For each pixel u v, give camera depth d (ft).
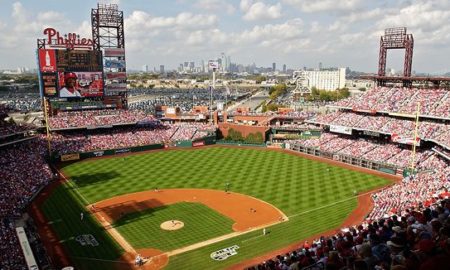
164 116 448.65
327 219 192.85
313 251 96.43
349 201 219.82
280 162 319.68
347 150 323.57
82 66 364.38
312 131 383.04
